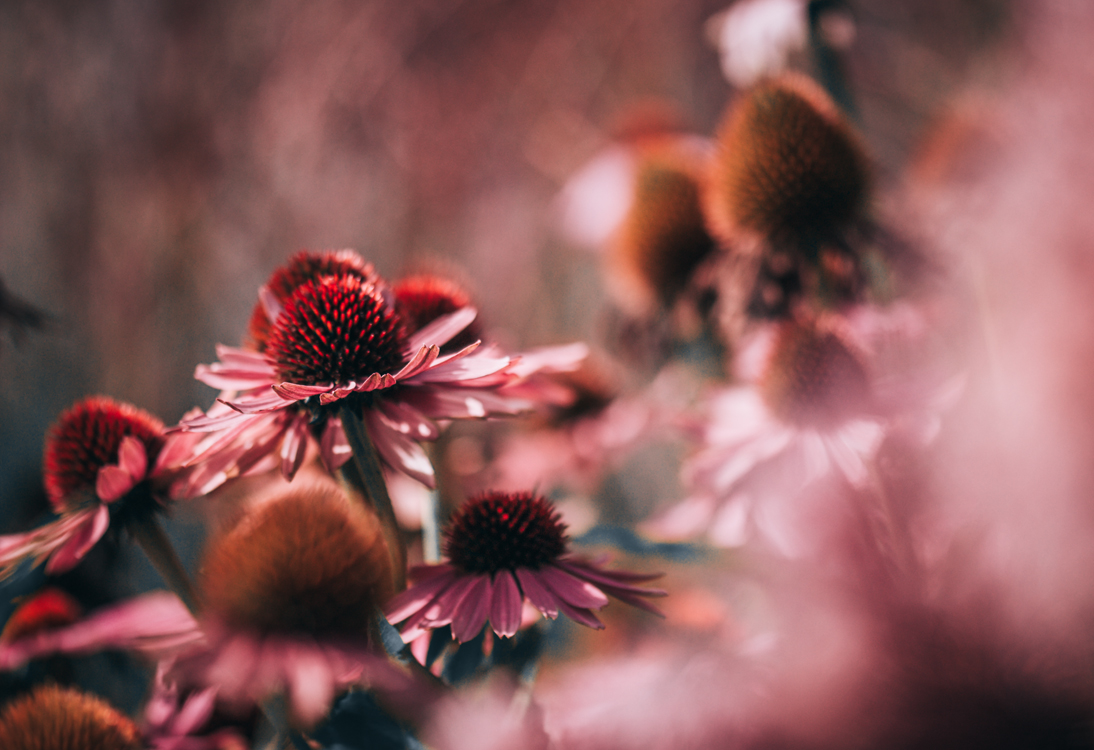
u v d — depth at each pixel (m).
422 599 0.34
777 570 0.37
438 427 0.35
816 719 0.32
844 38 0.55
